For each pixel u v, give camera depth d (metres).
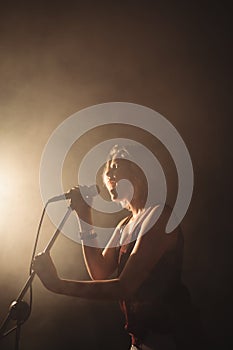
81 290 1.76
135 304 1.85
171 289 1.84
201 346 1.85
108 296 1.77
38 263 1.81
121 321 3.43
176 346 1.83
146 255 1.80
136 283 1.77
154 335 1.85
